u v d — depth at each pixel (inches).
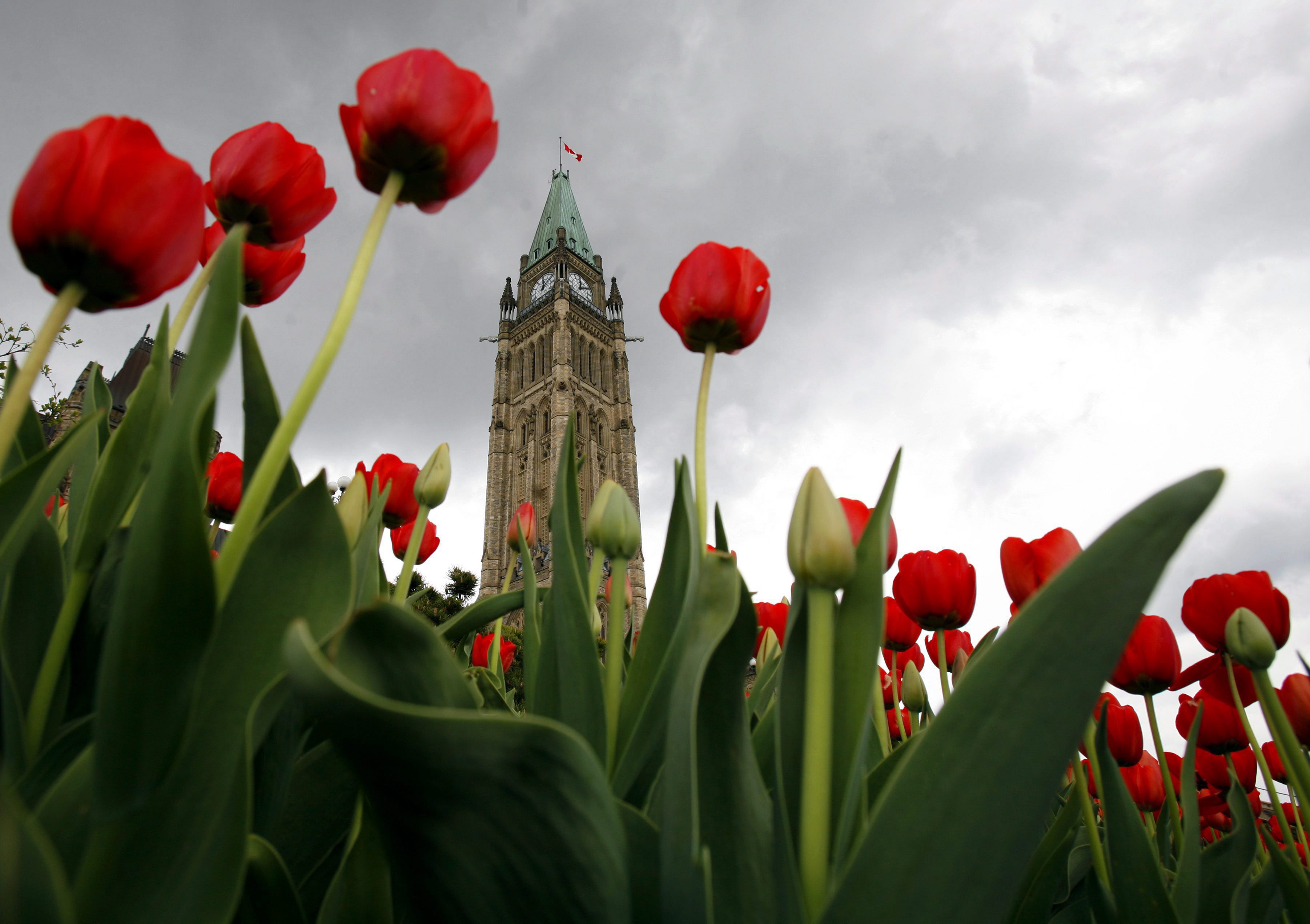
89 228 36.9
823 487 45.9
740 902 42.4
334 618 40.9
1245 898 80.3
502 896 36.1
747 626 47.0
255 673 37.9
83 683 50.3
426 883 37.5
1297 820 96.4
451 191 48.4
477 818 34.2
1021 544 78.8
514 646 178.7
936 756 37.3
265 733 39.8
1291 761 72.6
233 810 32.8
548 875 35.0
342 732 31.4
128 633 32.2
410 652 36.8
